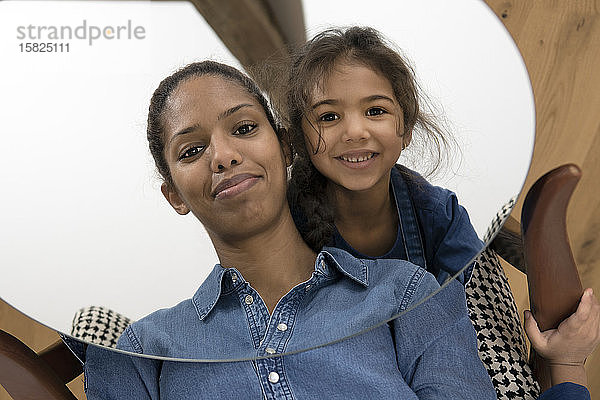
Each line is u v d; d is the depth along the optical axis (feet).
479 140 2.25
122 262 2.29
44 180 2.21
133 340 2.40
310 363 2.56
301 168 2.26
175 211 2.23
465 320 2.68
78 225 2.25
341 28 2.13
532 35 5.68
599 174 5.24
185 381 2.59
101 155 2.18
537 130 5.42
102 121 2.15
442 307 2.65
